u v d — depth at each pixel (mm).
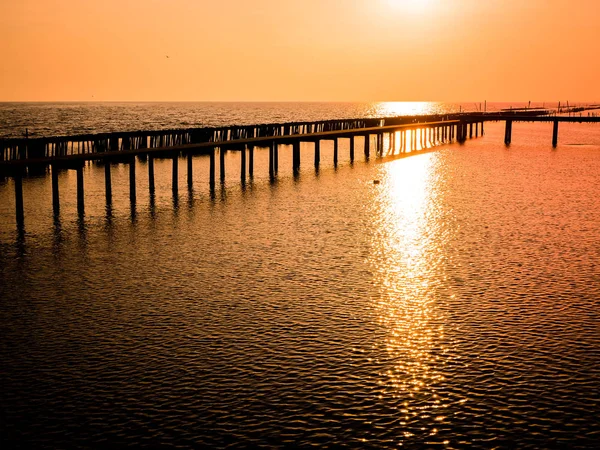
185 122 128875
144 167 49625
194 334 15602
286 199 34531
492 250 23547
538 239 25312
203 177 43562
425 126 67812
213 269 21031
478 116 79000
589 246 24156
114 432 11547
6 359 14258
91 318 16641
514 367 13961
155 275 20391
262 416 12039
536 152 62812
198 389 12977
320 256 22672
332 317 16750
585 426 11805
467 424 11852
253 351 14672
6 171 29016
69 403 12469
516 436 11508
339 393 12867
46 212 30625
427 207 32406
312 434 11523
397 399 12648
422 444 11289
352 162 53375
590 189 38500
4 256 22750
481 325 16250
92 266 21469
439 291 18828
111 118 146750
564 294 18562
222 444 11219
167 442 11258
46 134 84500
